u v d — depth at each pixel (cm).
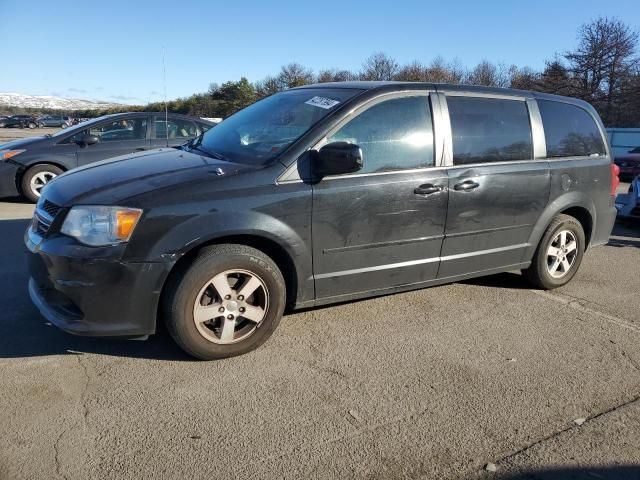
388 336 402
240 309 350
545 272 504
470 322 435
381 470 258
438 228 418
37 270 332
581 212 526
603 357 385
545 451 277
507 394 330
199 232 326
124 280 316
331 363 358
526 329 427
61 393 308
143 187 329
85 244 315
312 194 359
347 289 392
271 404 307
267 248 367
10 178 845
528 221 475
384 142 393
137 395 310
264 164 360
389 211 390
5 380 319
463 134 431
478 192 432
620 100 4050
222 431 281
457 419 302
